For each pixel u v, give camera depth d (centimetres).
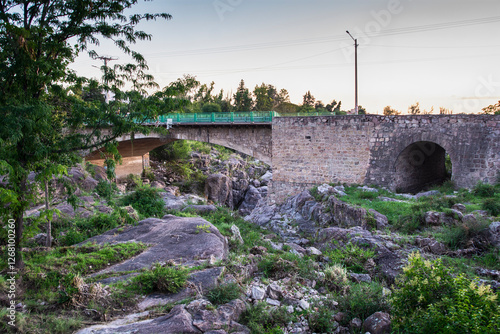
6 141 917
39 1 961
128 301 879
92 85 1040
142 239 1375
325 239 1738
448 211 1673
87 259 1115
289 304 974
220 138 3278
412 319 745
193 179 4819
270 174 5081
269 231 2231
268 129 3045
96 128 1048
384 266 1306
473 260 1324
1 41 912
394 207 1969
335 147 2691
